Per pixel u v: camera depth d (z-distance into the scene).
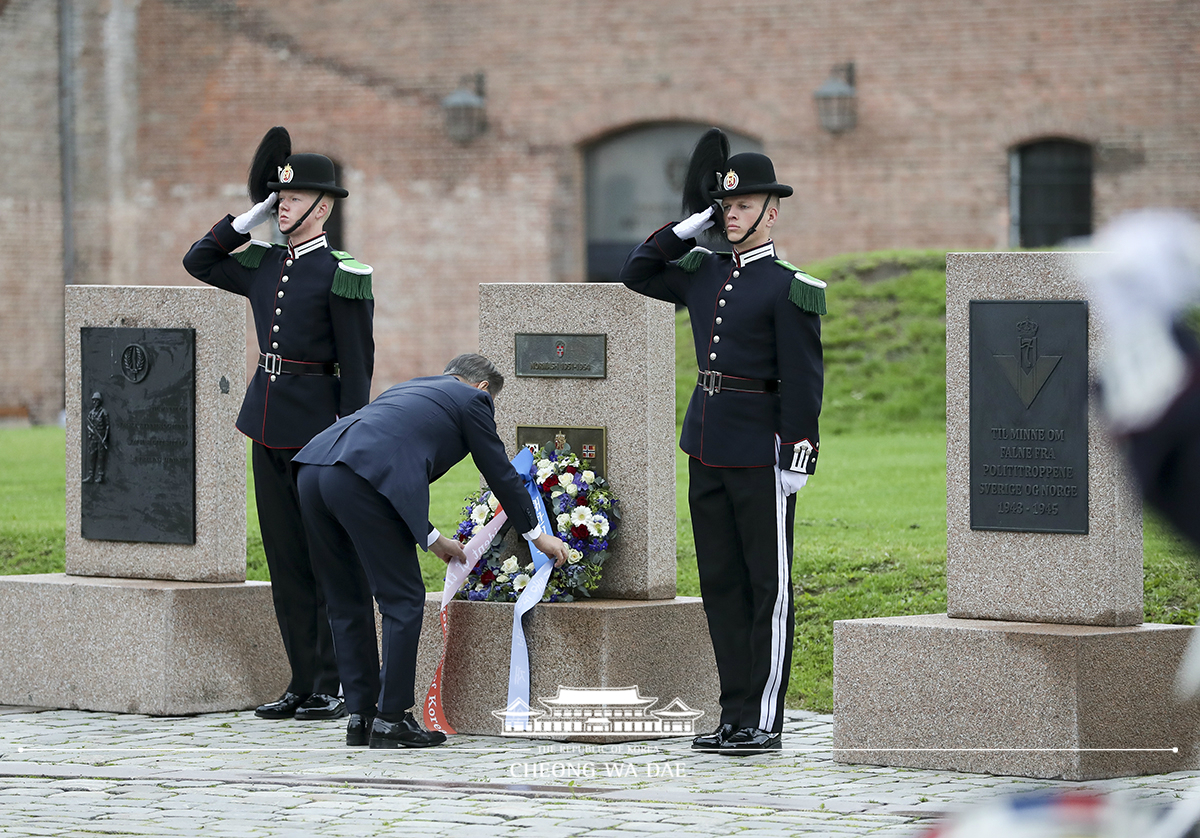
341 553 11.16
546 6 34.53
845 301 28.47
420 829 8.55
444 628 11.49
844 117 32.69
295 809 9.05
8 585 12.92
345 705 12.07
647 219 34.75
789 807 9.01
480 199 35.19
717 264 11.02
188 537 12.70
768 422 10.70
